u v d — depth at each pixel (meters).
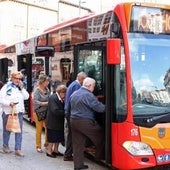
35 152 9.38
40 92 9.23
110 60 6.60
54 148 8.99
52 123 8.71
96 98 7.48
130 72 6.79
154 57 6.98
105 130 7.32
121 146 6.88
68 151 8.49
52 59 10.91
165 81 7.02
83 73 8.05
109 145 7.19
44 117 9.26
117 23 6.95
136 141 6.75
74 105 7.54
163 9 7.07
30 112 13.16
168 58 7.08
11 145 10.12
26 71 13.51
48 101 8.82
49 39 11.27
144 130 6.77
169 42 7.11
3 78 17.69
